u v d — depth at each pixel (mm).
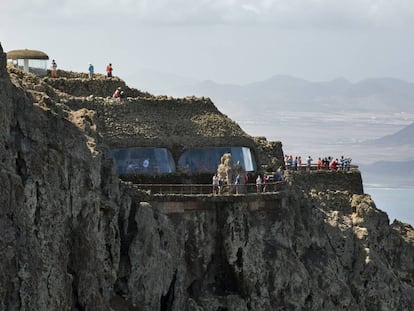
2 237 156250
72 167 177500
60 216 170500
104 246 184875
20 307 157875
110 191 192000
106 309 179000
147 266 194750
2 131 165750
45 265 163625
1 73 171500
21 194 161750
